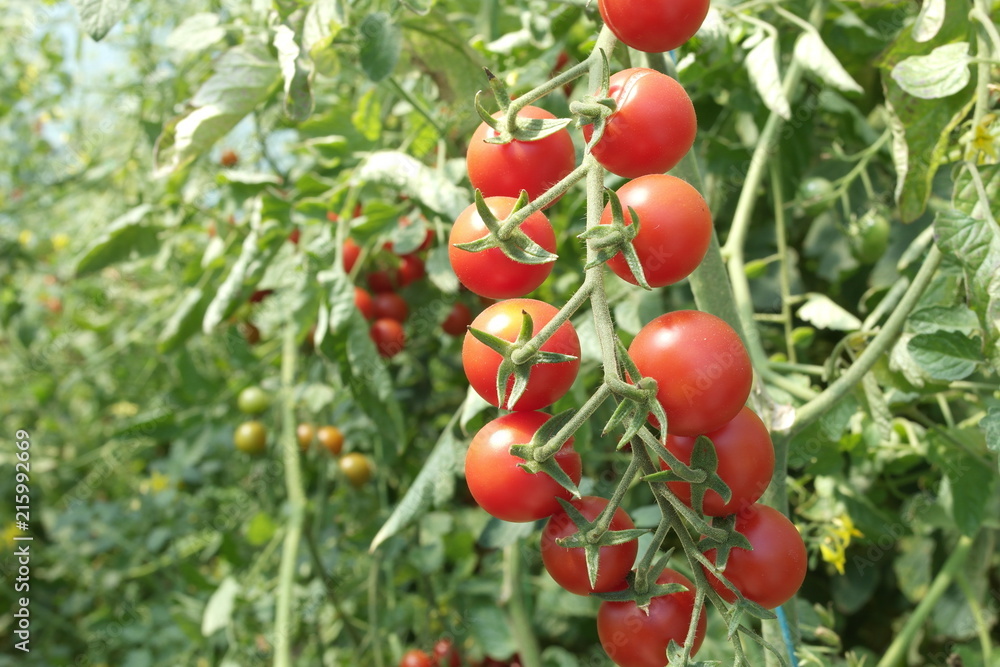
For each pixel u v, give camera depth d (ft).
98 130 2.91
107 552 3.05
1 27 3.30
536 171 0.85
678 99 0.79
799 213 1.81
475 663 2.00
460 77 1.45
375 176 1.42
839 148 1.78
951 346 0.99
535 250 0.73
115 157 2.96
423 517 2.00
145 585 2.85
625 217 0.76
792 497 1.61
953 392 1.37
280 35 1.14
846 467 1.54
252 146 2.34
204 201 2.33
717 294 0.99
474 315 2.05
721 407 0.75
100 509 2.77
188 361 2.27
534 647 1.66
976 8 1.03
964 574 1.58
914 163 1.11
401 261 2.00
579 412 0.71
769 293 1.78
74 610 2.88
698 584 0.75
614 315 1.38
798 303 1.80
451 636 1.96
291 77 1.12
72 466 2.84
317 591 2.06
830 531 1.42
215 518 2.54
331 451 2.11
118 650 2.89
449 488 1.32
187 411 2.28
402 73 1.53
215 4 2.18
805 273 1.94
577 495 0.72
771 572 0.80
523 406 0.80
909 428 1.43
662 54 0.92
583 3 1.10
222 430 2.42
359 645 2.19
